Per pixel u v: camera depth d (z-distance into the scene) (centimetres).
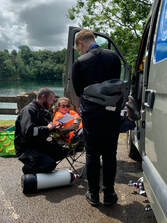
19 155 315
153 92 199
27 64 17700
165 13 198
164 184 166
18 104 627
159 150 179
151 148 204
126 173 350
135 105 293
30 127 292
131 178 333
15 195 284
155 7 228
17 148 315
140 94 335
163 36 190
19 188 302
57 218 240
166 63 170
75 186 309
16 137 317
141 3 1151
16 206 261
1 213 248
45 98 312
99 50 241
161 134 175
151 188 189
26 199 275
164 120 169
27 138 301
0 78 16725
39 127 296
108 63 238
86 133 248
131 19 1148
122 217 241
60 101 394
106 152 252
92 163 253
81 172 335
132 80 365
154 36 218
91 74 236
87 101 239
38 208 257
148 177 200
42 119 310
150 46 229
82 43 248
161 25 202
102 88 227
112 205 263
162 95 175
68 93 390
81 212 250
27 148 309
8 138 427
